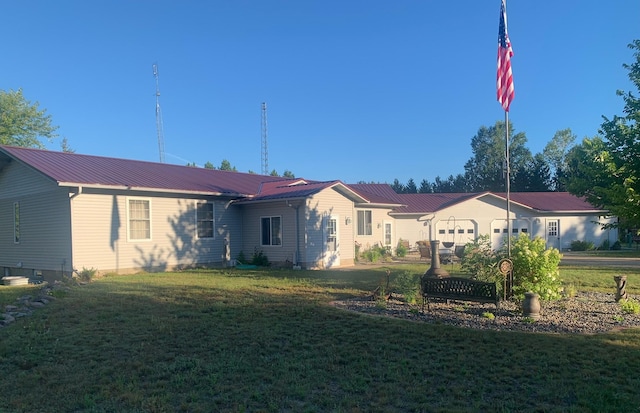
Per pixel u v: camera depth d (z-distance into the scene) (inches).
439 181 3009.4
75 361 254.4
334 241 817.5
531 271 401.1
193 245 784.9
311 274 670.5
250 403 196.2
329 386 215.0
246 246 861.8
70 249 637.3
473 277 417.4
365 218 1104.2
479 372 230.7
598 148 735.7
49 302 421.4
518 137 2773.1
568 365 238.5
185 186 764.6
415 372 230.1
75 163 731.4
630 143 464.4
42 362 253.9
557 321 341.1
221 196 816.9
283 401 196.7
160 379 225.9
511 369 233.5
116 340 293.1
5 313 371.6
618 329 314.8
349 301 427.8
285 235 796.0
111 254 675.4
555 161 2719.0
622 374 224.7
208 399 200.5
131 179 713.0
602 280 581.3
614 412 183.5
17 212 745.0
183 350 271.1
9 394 210.1
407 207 1282.0
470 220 1291.8
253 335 301.0
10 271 757.9
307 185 853.8
